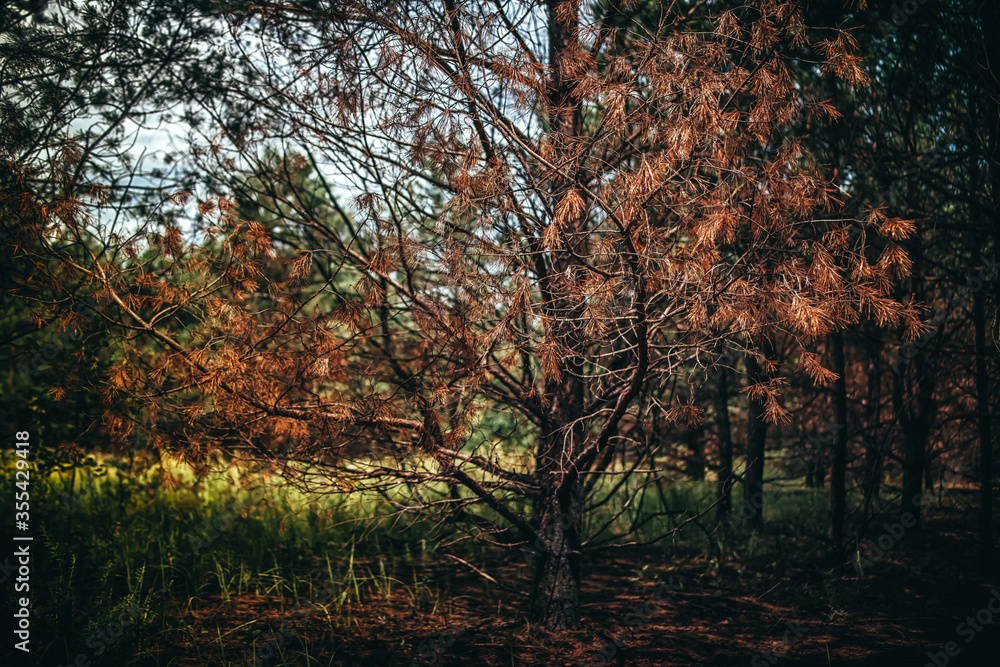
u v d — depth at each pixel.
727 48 3.54
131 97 4.51
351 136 4.36
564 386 4.88
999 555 6.29
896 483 9.57
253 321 3.93
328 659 4.05
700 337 4.39
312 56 4.09
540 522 4.84
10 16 4.13
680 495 8.29
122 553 5.22
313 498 4.85
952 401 7.22
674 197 3.94
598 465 5.10
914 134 5.60
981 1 4.96
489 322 4.02
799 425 8.67
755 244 3.59
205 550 5.79
